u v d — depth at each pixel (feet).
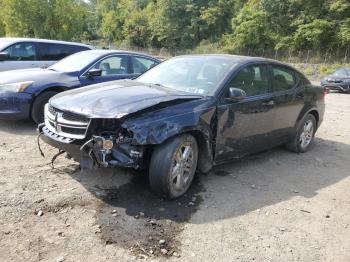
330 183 18.37
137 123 13.52
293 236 13.14
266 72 19.39
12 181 15.37
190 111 14.96
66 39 113.29
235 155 17.72
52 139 14.57
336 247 12.73
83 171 16.74
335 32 135.13
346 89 66.44
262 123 18.62
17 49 32.83
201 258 11.41
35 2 109.19
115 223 12.79
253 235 12.93
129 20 215.31
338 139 27.61
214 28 188.03
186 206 14.42
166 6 196.24
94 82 26.14
